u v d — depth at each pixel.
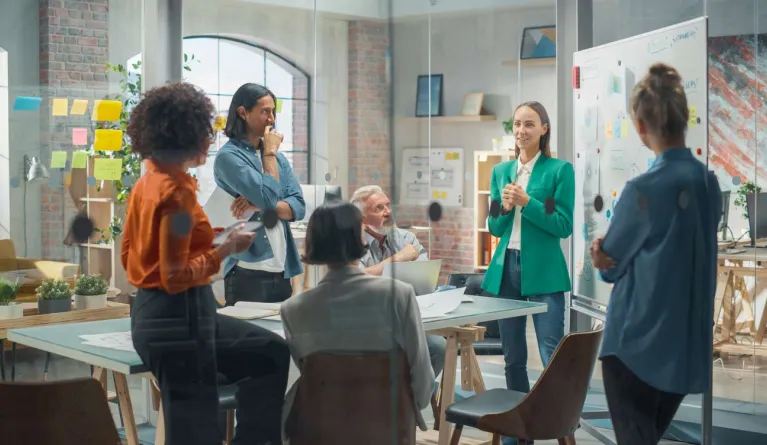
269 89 3.21
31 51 2.90
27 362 2.76
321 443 2.83
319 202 3.21
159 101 2.65
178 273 2.65
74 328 2.74
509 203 3.56
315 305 2.83
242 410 2.75
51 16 2.91
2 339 2.73
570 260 3.88
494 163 3.54
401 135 3.42
